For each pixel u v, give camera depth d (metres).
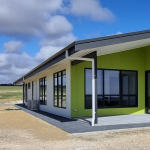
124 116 10.66
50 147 5.38
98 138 6.16
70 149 5.17
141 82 12.05
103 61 11.16
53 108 13.37
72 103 10.37
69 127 7.87
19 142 5.98
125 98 11.63
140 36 8.14
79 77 10.55
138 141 5.77
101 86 11.09
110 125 8.09
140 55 12.11
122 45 8.77
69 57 8.12
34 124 9.03
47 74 14.73
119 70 11.59
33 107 16.81
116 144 5.51
